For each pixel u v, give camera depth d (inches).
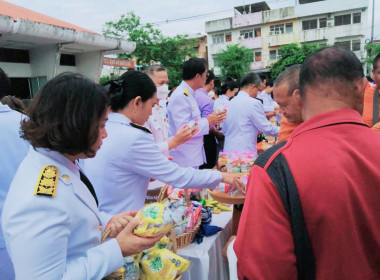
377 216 28.6
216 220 79.1
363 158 28.9
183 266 47.4
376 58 77.4
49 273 29.3
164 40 737.0
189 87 113.9
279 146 33.7
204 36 1141.1
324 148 29.7
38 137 32.3
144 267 45.8
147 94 58.2
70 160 36.3
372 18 899.4
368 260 29.0
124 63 331.9
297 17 927.7
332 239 27.9
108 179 54.9
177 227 63.1
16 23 199.6
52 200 30.7
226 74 835.4
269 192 30.1
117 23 724.7
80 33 251.9
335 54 32.0
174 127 116.2
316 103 32.6
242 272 30.3
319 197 27.9
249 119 120.3
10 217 29.7
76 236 34.4
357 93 32.0
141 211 39.5
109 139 54.9
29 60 262.1
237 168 85.1
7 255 54.2
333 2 884.0
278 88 61.2
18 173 33.8
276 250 29.1
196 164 116.8
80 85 32.5
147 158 55.2
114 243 36.7
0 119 58.1
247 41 1002.7
